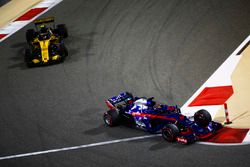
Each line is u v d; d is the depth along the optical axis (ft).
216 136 216.54
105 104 263.90
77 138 234.17
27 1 427.74
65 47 321.73
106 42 335.67
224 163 194.90
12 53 340.80
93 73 299.58
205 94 260.62
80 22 368.27
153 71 293.02
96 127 241.55
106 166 206.28
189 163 198.59
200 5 363.15
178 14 355.56
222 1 364.58
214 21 340.18
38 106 270.67
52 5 406.62
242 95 252.42
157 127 225.35
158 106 226.99
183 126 214.48
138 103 233.14
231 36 319.68
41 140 237.04
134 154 212.02
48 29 331.16
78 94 277.64
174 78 282.36
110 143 224.94
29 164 217.77
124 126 238.48
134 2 383.04
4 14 412.57
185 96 262.47
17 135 244.83
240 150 202.39
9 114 266.77
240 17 340.39
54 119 255.29
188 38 324.60
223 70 282.56
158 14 359.66
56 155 221.87
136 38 334.24
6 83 301.84
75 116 255.50
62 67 311.68
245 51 299.79
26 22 385.70
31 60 317.01
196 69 288.51
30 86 294.05
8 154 229.04
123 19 361.71
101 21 364.58
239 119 230.48
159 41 326.24
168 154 207.41
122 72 296.71
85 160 213.66
